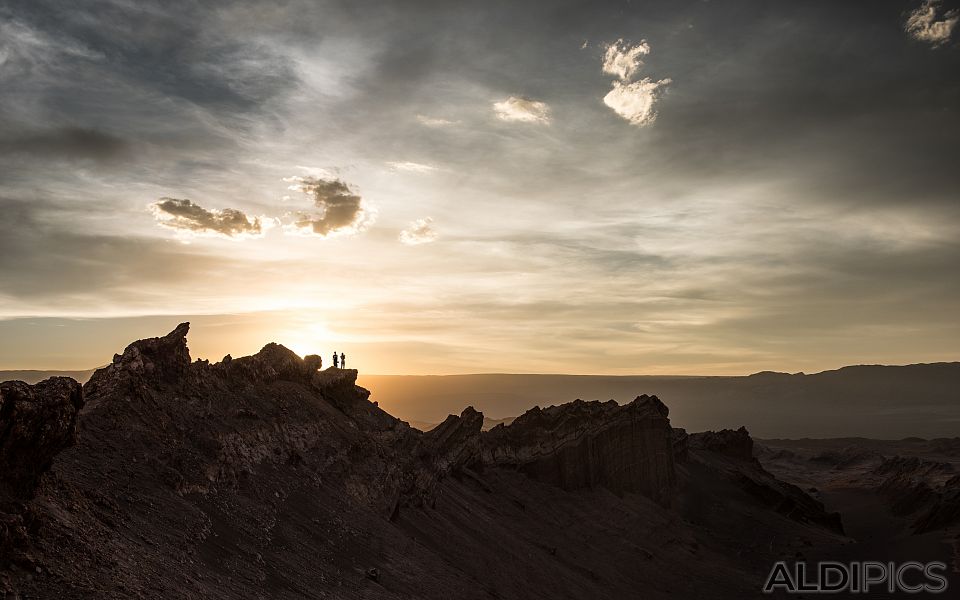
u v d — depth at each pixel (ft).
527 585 192.24
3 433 76.64
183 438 127.95
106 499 93.25
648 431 385.29
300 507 139.03
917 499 488.85
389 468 190.19
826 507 577.43
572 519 289.33
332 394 217.56
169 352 143.74
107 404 120.16
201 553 96.94
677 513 379.55
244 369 173.17
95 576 73.15
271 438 154.81
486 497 261.03
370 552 142.00
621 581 249.14
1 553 66.85
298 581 108.47
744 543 358.64
